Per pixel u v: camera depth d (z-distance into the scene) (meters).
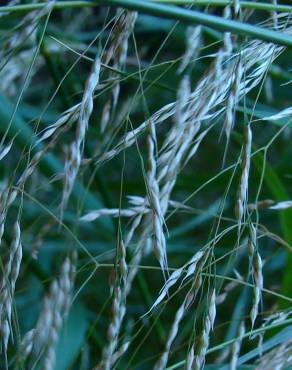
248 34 0.26
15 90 0.45
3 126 0.36
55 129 0.26
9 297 0.26
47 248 0.45
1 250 0.38
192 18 0.26
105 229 0.40
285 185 0.42
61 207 0.27
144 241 0.28
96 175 0.39
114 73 0.28
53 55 0.43
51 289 0.28
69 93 0.44
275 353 0.26
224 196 0.27
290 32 0.28
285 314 0.28
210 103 0.27
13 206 0.45
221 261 0.44
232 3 0.27
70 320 0.37
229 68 0.27
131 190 0.43
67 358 0.36
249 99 0.41
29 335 0.28
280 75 0.38
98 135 0.41
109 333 0.26
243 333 0.27
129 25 0.27
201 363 0.26
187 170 0.68
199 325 0.40
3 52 0.26
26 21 0.26
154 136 0.26
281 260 0.45
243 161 0.26
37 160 0.27
